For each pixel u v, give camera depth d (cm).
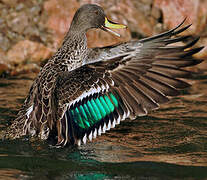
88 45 1761
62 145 920
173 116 1199
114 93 885
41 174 845
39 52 1684
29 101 991
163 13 1933
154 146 995
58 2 1869
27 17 1823
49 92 952
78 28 1132
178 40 884
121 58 899
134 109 870
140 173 850
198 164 892
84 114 904
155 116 1203
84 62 1099
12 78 1547
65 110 916
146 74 876
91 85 902
